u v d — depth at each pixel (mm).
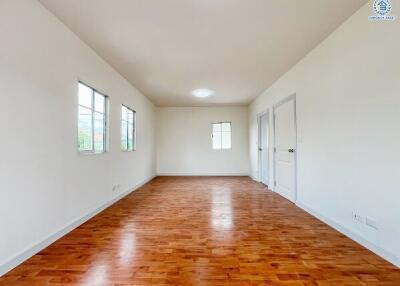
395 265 2168
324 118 3389
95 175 3840
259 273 2049
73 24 2971
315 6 2600
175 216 3736
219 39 3383
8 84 2105
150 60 4188
